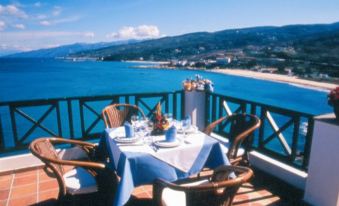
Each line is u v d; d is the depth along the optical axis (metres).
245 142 2.77
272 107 3.10
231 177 1.71
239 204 2.53
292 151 2.91
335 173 2.22
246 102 3.51
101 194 1.93
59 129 3.64
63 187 1.86
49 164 1.77
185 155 2.10
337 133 2.16
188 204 1.36
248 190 2.79
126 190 1.84
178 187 1.36
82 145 2.51
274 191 2.77
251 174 1.35
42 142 2.06
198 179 2.36
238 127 2.93
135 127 2.52
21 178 3.06
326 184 2.31
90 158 2.57
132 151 2.00
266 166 3.15
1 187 2.84
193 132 2.47
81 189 1.98
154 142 2.15
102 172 1.90
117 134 2.40
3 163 3.16
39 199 2.61
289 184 2.85
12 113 3.30
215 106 4.25
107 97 3.87
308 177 2.48
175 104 4.48
